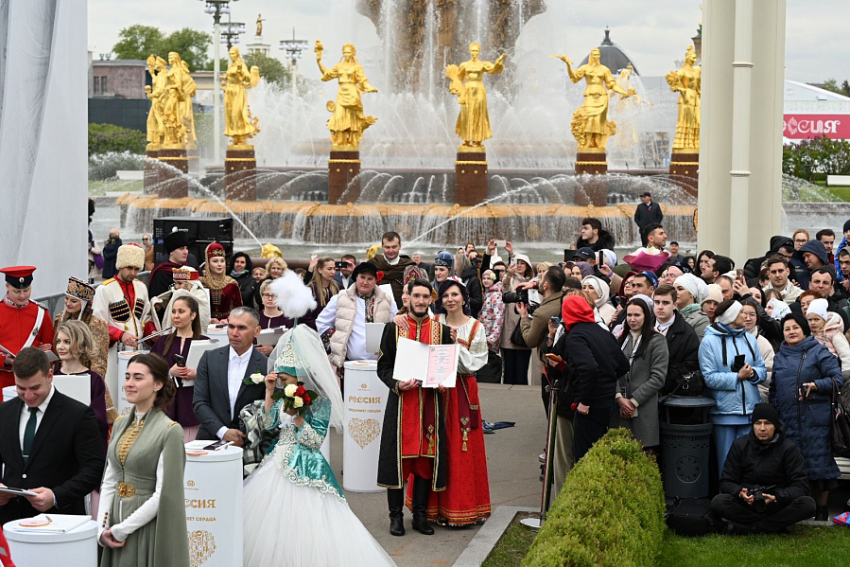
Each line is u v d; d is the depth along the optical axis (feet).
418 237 91.61
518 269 45.27
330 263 39.60
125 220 110.32
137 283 34.30
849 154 207.92
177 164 115.34
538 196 98.48
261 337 26.71
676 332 29.25
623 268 45.65
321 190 102.73
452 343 27.45
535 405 43.21
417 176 98.68
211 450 21.40
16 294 29.66
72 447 20.85
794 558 25.59
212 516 21.11
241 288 44.65
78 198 44.34
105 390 25.32
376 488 31.81
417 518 27.63
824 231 47.78
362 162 110.22
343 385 34.17
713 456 29.73
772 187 54.13
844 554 25.88
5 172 41.93
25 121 42.37
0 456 20.81
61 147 43.32
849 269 41.01
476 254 54.49
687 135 110.63
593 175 96.27
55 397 20.97
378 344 32.86
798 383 28.86
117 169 249.14
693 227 100.58
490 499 29.81
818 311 30.09
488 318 44.16
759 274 41.68
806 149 209.56
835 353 29.94
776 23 53.31
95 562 18.19
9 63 42.22
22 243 41.75
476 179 93.25
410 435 27.12
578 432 27.58
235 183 102.99
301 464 23.00
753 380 29.22
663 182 109.50
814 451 28.71
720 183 53.47
